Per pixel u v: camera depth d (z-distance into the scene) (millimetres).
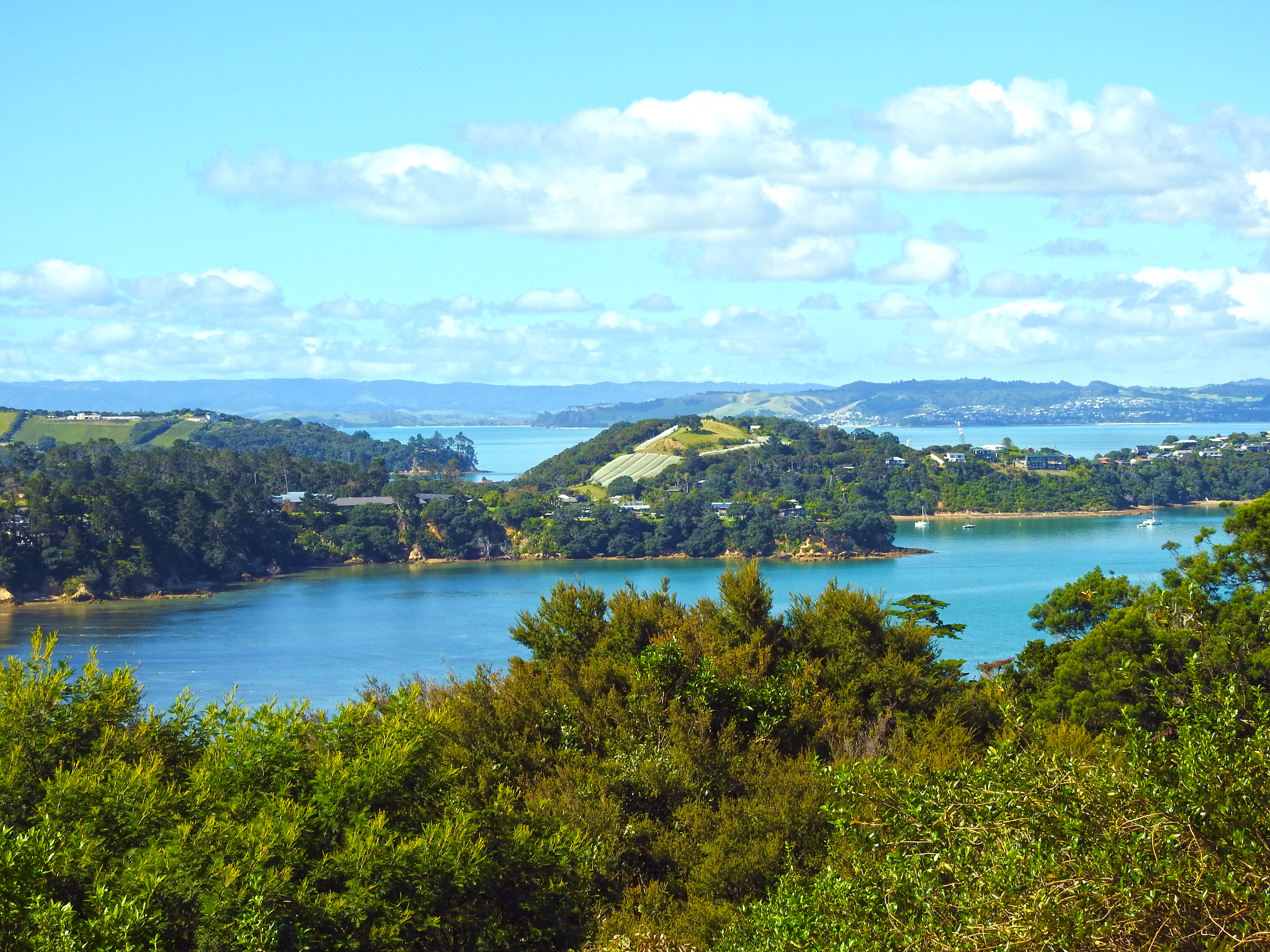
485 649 96000
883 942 9727
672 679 21734
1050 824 9500
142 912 10945
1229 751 9172
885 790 11023
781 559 158000
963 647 87938
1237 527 37406
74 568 130125
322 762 14008
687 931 15625
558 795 19109
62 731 14555
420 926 12656
